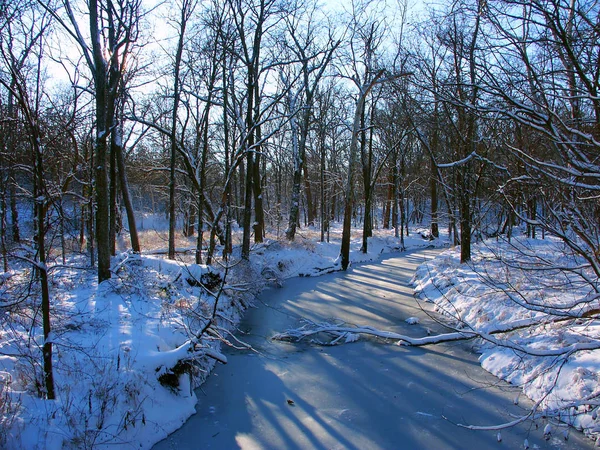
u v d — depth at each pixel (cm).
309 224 3650
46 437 487
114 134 1349
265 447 573
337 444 576
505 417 621
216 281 1198
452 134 1281
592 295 560
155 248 1828
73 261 1239
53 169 935
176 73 1349
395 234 3095
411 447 561
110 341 701
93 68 1048
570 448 534
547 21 446
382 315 1196
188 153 1525
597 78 461
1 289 794
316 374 809
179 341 798
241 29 1462
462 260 1422
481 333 598
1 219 1048
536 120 499
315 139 3008
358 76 2175
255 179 2038
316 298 1441
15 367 597
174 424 622
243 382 783
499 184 639
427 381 751
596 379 587
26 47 704
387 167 3197
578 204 502
